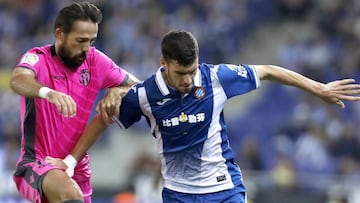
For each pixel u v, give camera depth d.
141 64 65.69
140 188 47.84
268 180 46.69
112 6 70.81
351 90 23.70
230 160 23.55
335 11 69.75
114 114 22.94
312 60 66.12
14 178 24.02
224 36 69.56
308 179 47.03
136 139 64.19
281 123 63.47
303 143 57.31
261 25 72.56
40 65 23.42
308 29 71.12
